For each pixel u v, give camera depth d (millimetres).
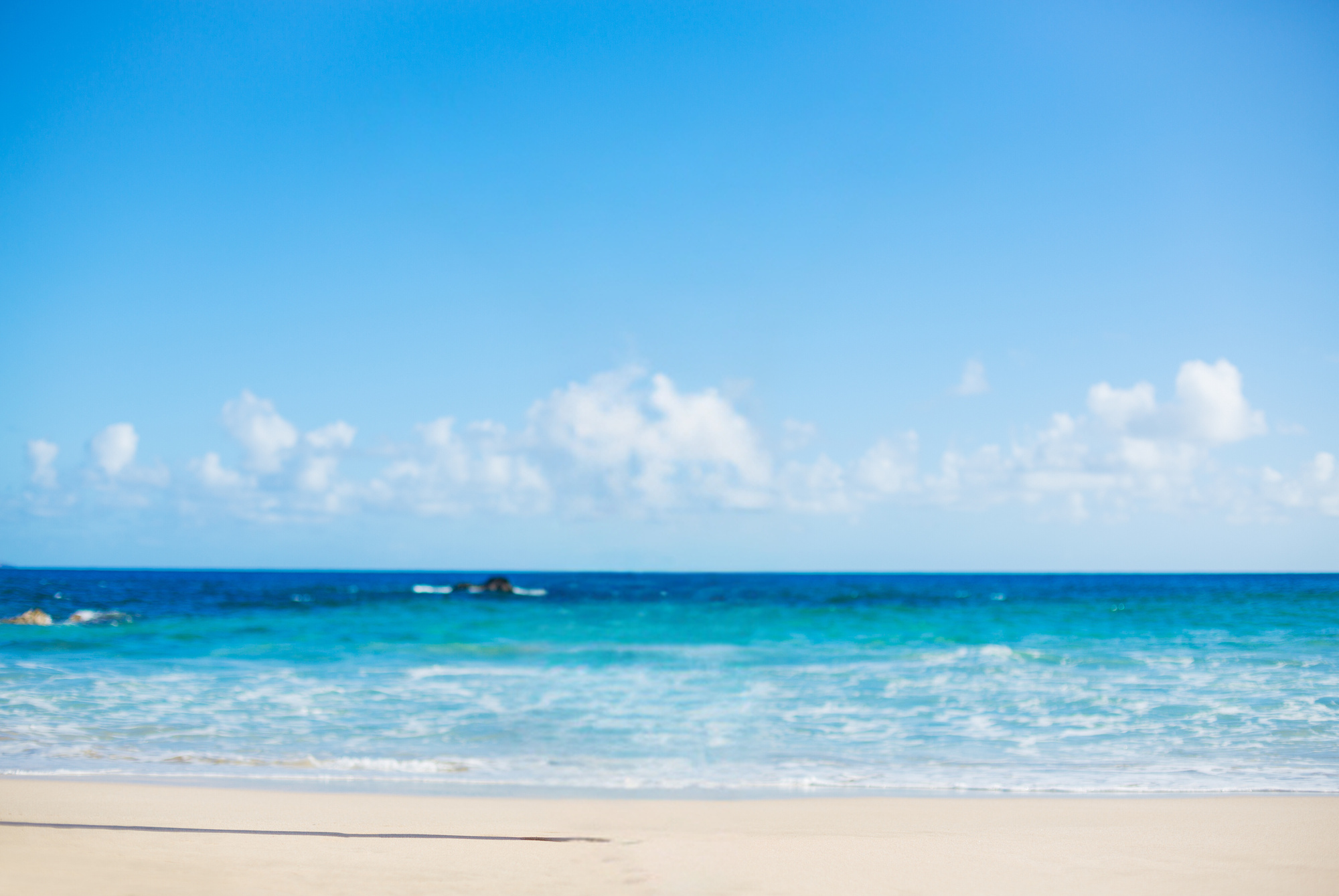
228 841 6035
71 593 41594
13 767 9117
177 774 8977
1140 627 26391
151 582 67750
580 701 14406
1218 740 11273
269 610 33969
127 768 9203
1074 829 6801
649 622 31344
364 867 5418
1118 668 17828
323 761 9789
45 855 5434
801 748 10914
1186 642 22234
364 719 12500
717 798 8367
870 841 6379
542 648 23188
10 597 36312
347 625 28406
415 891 4922
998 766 9961
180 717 12234
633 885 5160
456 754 10406
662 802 7906
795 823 7035
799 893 5082
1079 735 11641
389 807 7449
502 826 6773
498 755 10406
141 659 18891
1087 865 5754
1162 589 63562
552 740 11312
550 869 5504
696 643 24844
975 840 6434
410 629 27609
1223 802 7848
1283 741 11164
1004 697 14492
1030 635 25031
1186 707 13422
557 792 8570
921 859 5879
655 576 155375
